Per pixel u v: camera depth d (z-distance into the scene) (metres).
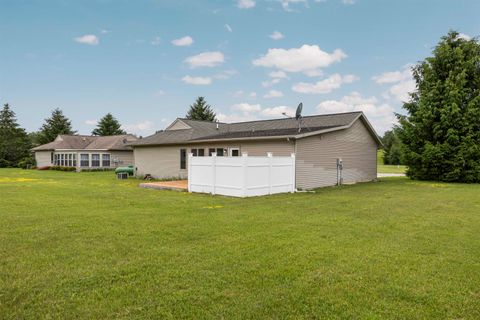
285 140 14.93
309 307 3.09
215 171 12.49
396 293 3.39
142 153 23.42
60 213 7.85
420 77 22.12
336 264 4.25
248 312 2.98
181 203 9.79
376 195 12.13
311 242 5.30
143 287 3.51
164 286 3.54
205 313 2.96
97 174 27.27
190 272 3.94
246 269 4.05
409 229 6.31
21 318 2.87
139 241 5.33
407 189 14.55
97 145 36.44
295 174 14.42
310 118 19.80
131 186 15.71
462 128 19.45
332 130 16.14
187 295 3.32
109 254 4.65
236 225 6.58
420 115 20.75
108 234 5.78
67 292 3.38
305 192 13.30
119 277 3.78
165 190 13.85
